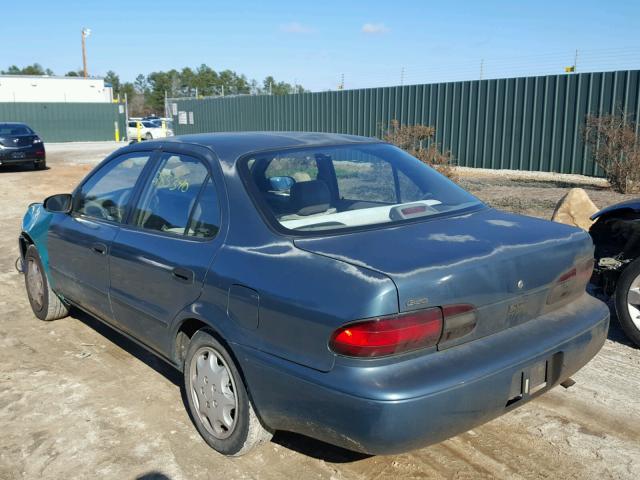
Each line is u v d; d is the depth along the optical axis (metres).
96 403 4.03
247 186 3.35
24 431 3.69
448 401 2.59
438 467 3.25
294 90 27.28
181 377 4.41
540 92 16.14
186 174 3.75
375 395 2.51
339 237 3.07
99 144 39.34
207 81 93.31
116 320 4.25
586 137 14.29
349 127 21.52
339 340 2.59
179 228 3.64
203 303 3.29
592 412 3.79
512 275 2.87
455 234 3.11
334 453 3.40
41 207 5.63
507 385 2.77
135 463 3.35
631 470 3.20
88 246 4.42
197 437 3.59
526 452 3.37
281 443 3.50
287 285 2.83
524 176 15.47
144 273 3.77
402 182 3.79
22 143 20.09
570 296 3.26
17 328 5.48
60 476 3.25
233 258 3.16
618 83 14.66
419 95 19.00
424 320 2.60
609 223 5.00
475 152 17.80
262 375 2.91
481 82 17.38
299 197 3.36
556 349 2.98
